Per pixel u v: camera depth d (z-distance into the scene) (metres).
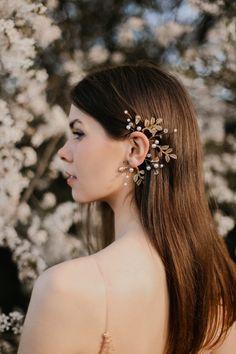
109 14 2.16
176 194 0.82
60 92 2.07
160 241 0.79
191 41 2.17
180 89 0.86
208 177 2.10
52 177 2.02
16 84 1.83
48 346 0.70
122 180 0.81
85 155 0.81
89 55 2.12
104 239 1.09
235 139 2.19
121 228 0.81
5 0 1.72
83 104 0.82
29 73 1.79
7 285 2.07
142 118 0.81
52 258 1.94
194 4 2.07
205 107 2.13
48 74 2.02
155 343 0.77
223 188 2.11
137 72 0.84
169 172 0.82
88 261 0.73
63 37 2.05
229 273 0.88
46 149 1.96
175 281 0.77
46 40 1.83
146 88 0.83
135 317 0.74
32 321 0.71
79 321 0.70
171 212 0.81
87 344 0.71
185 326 0.78
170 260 0.78
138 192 0.81
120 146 0.80
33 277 1.84
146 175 0.81
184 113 0.84
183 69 2.13
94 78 0.83
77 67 2.04
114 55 2.15
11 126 1.85
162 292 0.77
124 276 0.74
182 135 0.84
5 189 1.80
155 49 2.17
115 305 0.72
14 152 1.82
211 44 2.10
